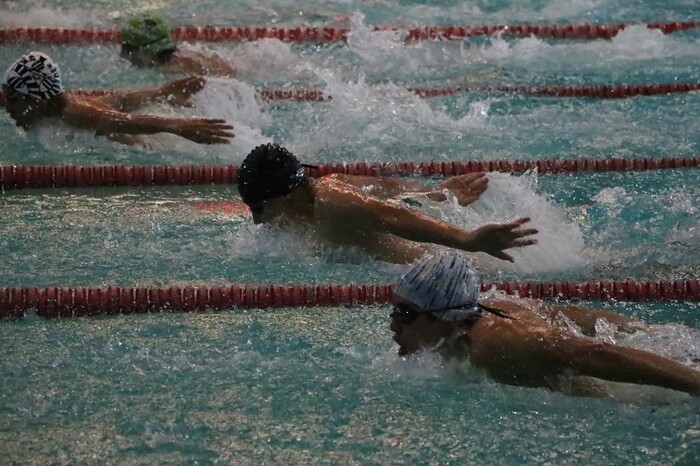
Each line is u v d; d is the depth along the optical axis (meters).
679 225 16.02
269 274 14.54
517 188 16.17
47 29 25.91
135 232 16.23
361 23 26.00
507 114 21.34
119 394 11.65
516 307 11.38
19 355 12.59
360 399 11.44
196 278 14.47
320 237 14.86
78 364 12.38
